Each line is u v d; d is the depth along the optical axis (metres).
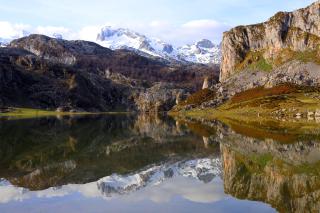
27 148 86.75
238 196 41.34
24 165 62.78
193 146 92.00
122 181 49.81
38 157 72.94
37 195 41.31
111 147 91.88
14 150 82.94
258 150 80.69
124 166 63.34
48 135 120.31
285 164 63.47
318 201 39.62
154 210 35.50
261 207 37.16
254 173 56.50
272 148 82.81
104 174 55.03
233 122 176.50
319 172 56.31
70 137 115.31
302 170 58.22
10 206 36.91
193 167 62.50
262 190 44.62
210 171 58.38
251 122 170.75
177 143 99.19
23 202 38.41
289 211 35.78
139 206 36.91
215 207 36.84
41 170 58.09
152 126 171.00
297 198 40.62
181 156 76.56
